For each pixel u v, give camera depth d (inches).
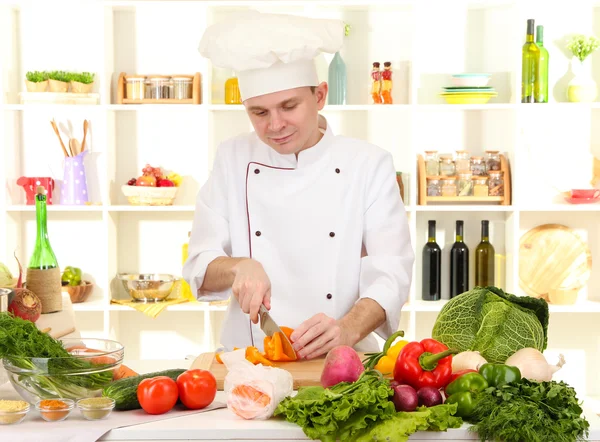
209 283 76.4
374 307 73.0
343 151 80.9
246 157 82.4
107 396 53.1
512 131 148.3
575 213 156.5
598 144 154.6
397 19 152.9
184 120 156.6
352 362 53.3
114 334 155.5
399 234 79.8
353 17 153.0
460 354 58.0
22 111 156.0
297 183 79.9
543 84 146.5
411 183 147.1
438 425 47.9
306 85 70.0
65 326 83.5
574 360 157.8
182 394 53.2
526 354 56.4
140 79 149.3
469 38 153.3
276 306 79.7
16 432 48.2
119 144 157.2
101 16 147.2
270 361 65.6
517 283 146.9
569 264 154.8
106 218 149.6
